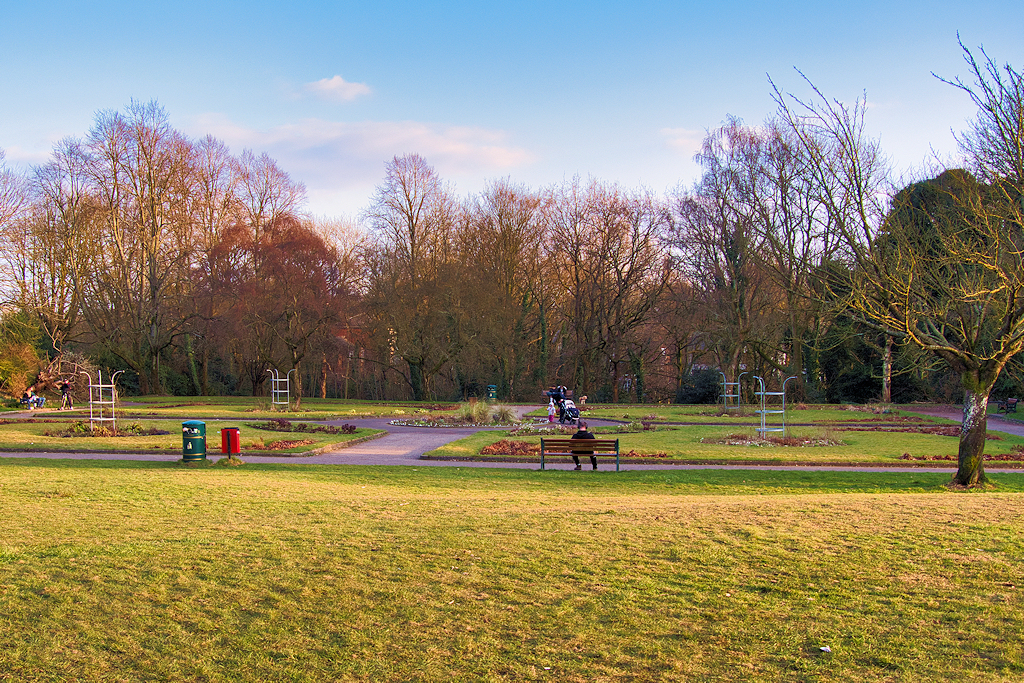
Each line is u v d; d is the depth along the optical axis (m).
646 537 8.53
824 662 5.35
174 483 13.51
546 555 7.86
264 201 54.44
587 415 37.41
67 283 49.03
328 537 8.71
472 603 6.54
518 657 5.53
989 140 14.46
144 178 48.94
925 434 26.45
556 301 59.22
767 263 21.36
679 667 5.32
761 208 30.92
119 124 47.97
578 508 10.68
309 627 6.08
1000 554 7.64
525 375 56.41
